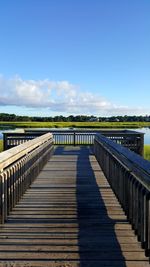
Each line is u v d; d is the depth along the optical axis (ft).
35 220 16.90
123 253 12.73
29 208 19.16
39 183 26.89
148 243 11.65
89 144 66.13
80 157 46.68
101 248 13.23
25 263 11.83
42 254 12.64
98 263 11.85
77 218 17.34
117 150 18.66
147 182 10.98
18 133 53.57
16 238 14.29
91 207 19.60
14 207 19.27
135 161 13.32
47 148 40.34
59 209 19.10
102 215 17.90
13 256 12.43
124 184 17.02
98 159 39.45
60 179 28.96
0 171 15.56
